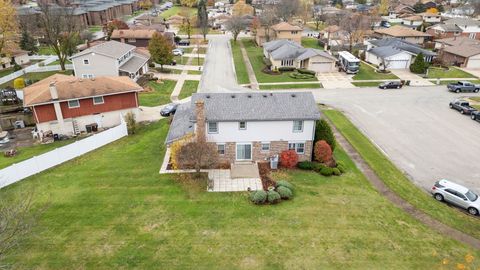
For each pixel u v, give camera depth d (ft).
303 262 64.03
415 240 70.49
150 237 70.08
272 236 70.74
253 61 247.29
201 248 67.26
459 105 150.61
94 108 129.08
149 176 93.61
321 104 161.58
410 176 99.66
